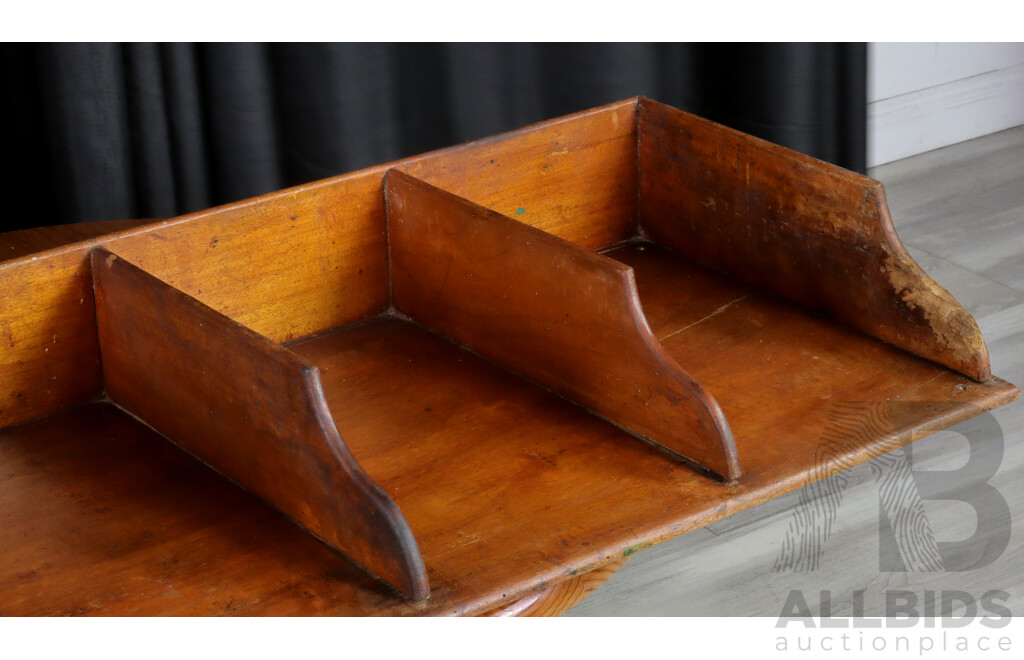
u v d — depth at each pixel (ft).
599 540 3.98
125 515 4.19
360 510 3.75
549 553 3.92
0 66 7.52
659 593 6.61
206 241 5.12
